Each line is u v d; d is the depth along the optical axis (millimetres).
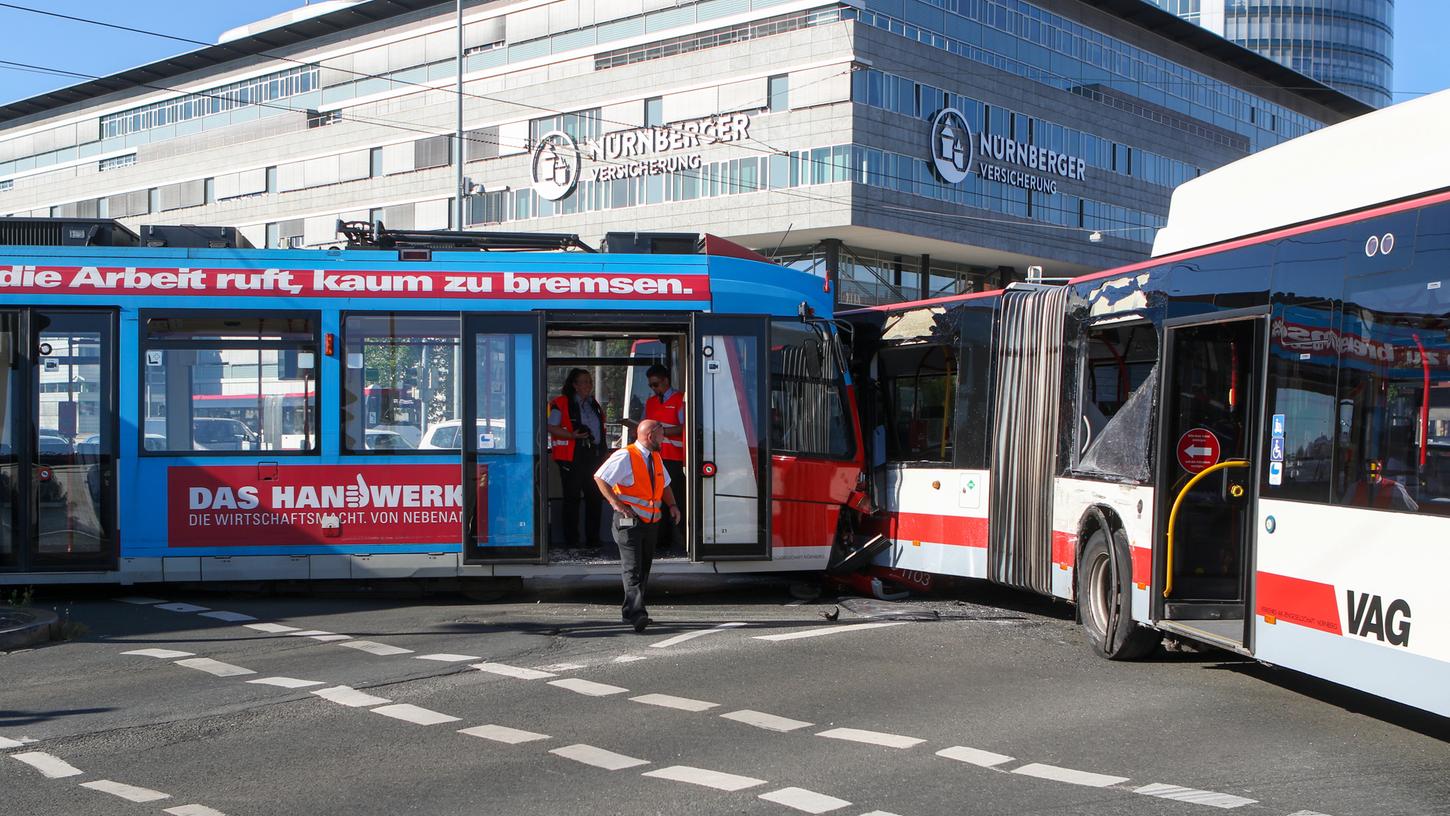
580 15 56719
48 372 12602
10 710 8148
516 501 12781
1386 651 7090
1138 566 9664
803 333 13414
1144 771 6648
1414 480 6965
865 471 13609
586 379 14211
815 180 49812
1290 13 130000
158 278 12727
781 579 15102
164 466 12625
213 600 13016
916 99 51844
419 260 13008
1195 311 9336
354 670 9406
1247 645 8469
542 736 7465
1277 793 6227
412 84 61781
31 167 78562
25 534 12500
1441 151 7355
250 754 7094
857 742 7281
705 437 12992
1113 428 10289
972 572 12555
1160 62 66938
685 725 7715
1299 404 8062
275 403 12758
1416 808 5961
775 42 50938
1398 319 7191
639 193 54406
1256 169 9352
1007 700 8406
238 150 68000
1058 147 59062
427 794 6324
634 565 11148
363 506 12750
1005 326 12273
